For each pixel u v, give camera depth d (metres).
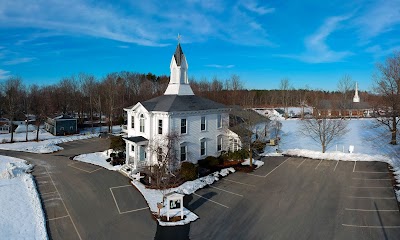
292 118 82.75
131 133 36.00
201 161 33.12
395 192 24.66
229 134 36.69
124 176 29.83
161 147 30.52
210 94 93.88
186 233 18.09
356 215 20.42
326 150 41.34
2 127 66.50
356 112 85.44
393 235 17.61
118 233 18.05
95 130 67.69
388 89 41.94
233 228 18.73
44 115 63.59
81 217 20.28
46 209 21.66
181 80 36.50
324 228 18.61
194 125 32.91
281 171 31.62
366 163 34.34
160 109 31.27
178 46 36.41
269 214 20.77
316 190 25.56
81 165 34.59
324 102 80.94
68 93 95.25
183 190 25.44
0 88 83.69
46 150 44.06
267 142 45.41
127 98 92.38
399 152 37.41
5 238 17.05
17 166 33.22
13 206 21.81
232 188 26.31
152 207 21.83
